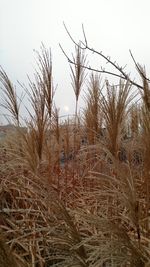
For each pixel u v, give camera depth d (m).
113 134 2.55
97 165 3.48
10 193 3.42
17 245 2.95
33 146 3.02
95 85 3.44
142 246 2.27
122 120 2.66
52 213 2.91
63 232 2.50
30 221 3.06
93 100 3.42
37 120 3.11
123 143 2.92
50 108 3.29
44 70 3.21
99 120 3.41
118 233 2.12
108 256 2.29
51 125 3.64
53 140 3.72
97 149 3.24
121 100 2.57
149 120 2.30
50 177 3.26
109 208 2.80
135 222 2.13
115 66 3.33
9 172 3.54
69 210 2.84
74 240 2.31
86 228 2.76
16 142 3.70
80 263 2.30
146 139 2.33
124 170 2.36
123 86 2.60
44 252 2.87
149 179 2.40
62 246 2.54
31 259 2.68
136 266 2.01
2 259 1.65
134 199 2.10
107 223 2.25
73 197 3.52
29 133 3.09
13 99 3.26
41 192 2.60
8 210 3.11
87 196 3.42
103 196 3.10
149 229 2.48
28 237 3.01
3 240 1.68
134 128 3.00
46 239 2.66
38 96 3.15
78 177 3.87
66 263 2.59
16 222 3.08
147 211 2.42
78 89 3.96
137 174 2.93
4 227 2.92
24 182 3.31
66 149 3.83
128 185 2.13
